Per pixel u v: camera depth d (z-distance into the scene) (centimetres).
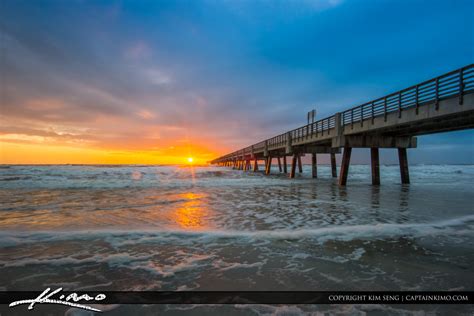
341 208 854
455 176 3081
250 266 366
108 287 305
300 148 2438
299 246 457
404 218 698
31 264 377
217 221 666
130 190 1424
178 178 2484
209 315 245
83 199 1069
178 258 400
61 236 516
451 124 1132
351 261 386
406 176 1697
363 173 3903
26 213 770
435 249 441
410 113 1026
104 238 505
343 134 1547
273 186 1664
